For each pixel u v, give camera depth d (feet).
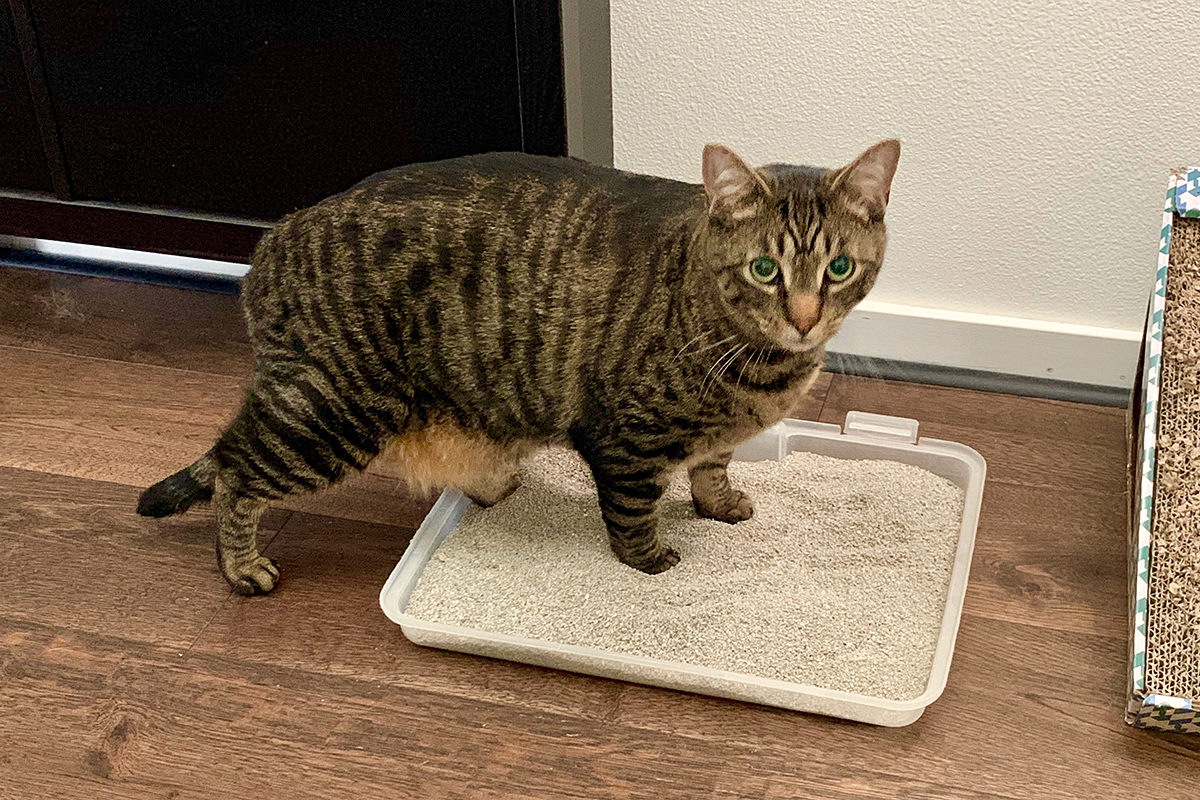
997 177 6.15
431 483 5.41
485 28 5.39
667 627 5.12
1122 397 6.51
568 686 4.99
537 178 4.83
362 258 4.76
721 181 4.25
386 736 4.79
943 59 5.89
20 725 4.84
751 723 4.82
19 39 5.95
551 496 5.93
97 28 5.85
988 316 6.58
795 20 5.96
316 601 5.41
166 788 4.60
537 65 5.36
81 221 6.59
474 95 5.62
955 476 5.97
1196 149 5.83
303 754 4.72
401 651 5.17
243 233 6.38
